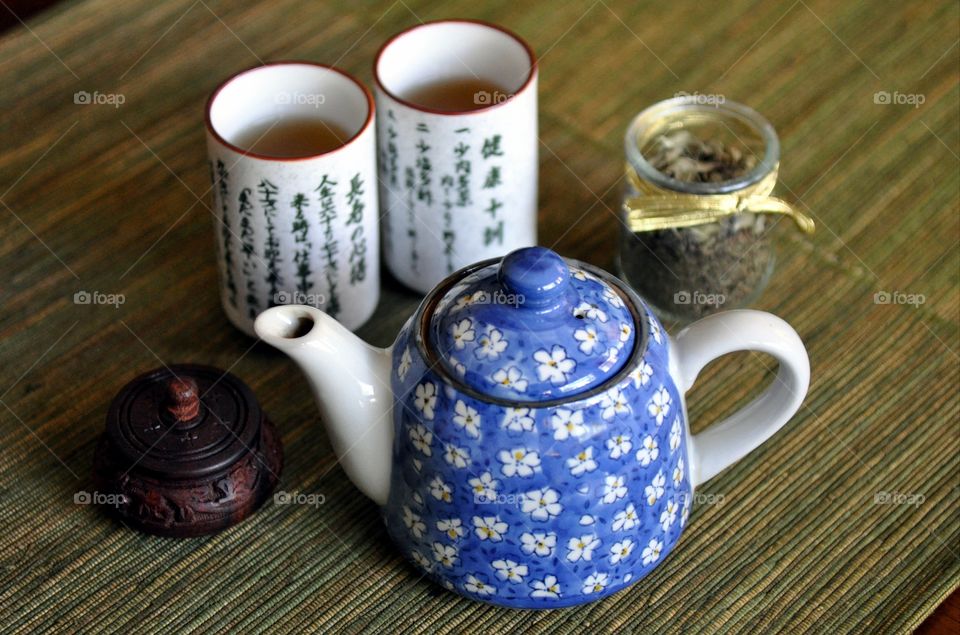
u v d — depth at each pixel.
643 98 0.97
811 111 0.96
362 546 0.77
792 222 0.90
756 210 0.83
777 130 0.95
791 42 1.00
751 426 0.75
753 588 0.76
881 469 0.80
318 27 1.00
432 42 0.84
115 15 1.00
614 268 0.88
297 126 0.83
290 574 0.77
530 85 0.81
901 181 0.92
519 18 1.02
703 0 1.03
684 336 0.73
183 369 0.78
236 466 0.76
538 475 0.70
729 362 0.85
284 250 0.81
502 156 0.82
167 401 0.75
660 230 0.84
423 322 0.72
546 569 0.72
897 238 0.90
